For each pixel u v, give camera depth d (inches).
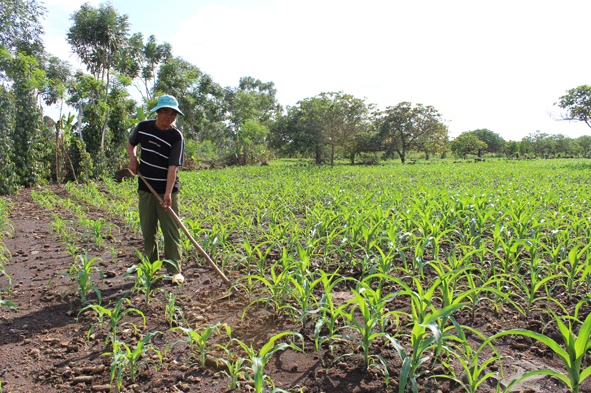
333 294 155.9
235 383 95.7
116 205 352.5
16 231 281.4
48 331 125.0
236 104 2103.8
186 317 135.3
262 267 164.9
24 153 607.5
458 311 137.9
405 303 145.6
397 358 108.2
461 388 94.2
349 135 1533.0
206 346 115.3
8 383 97.3
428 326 85.3
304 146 1630.2
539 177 684.7
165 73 1364.4
